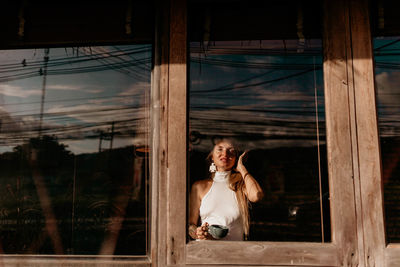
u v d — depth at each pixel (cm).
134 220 207
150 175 186
